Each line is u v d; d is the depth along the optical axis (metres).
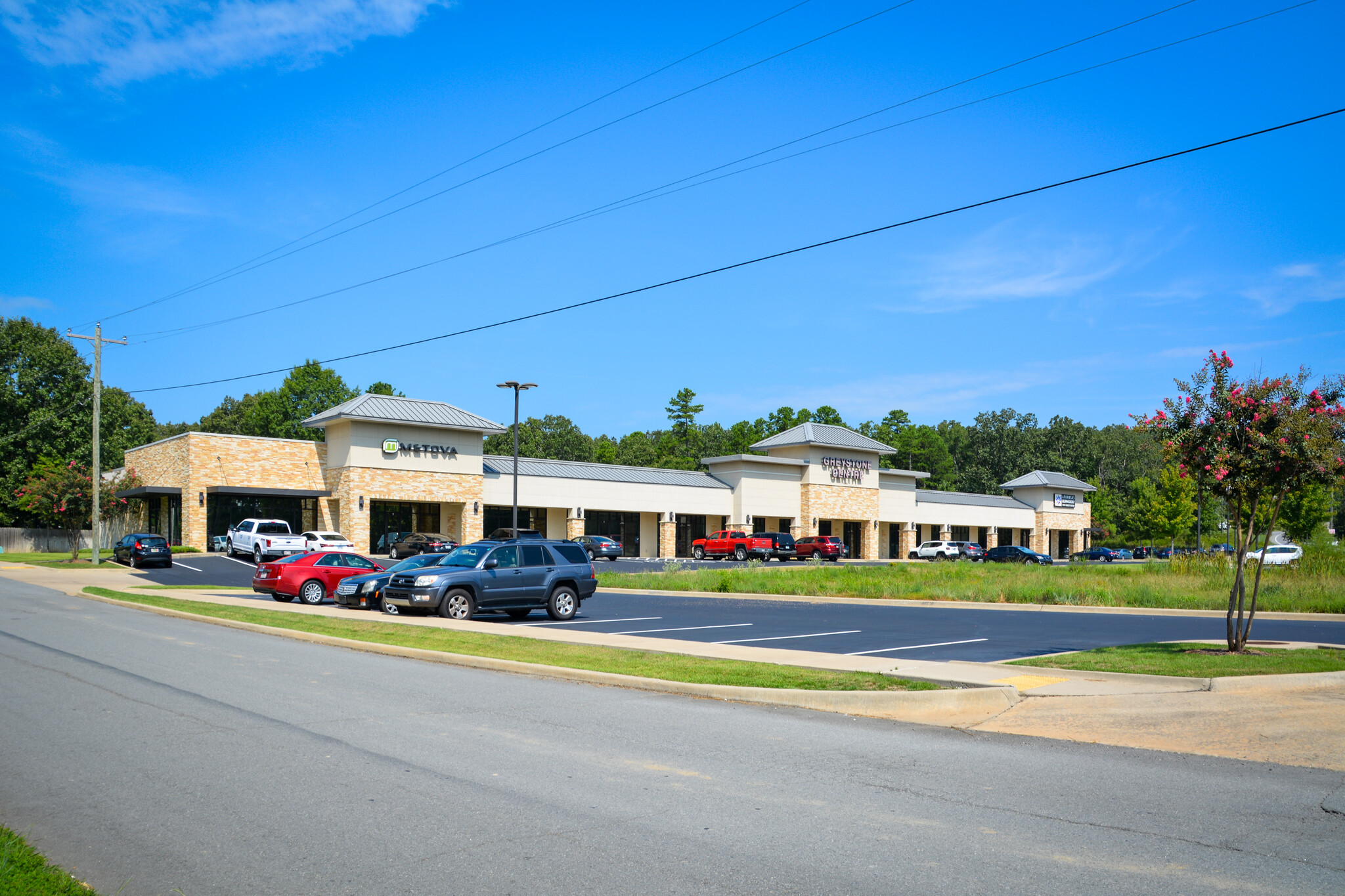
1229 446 13.02
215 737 8.47
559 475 57.72
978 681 11.18
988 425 129.00
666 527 61.41
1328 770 7.59
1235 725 9.22
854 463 69.56
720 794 6.76
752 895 4.81
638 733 8.90
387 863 5.27
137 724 9.03
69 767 7.39
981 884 4.98
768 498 65.44
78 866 5.24
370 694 10.95
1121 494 114.44
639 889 4.88
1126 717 9.65
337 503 52.03
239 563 42.12
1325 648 14.45
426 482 52.69
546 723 9.32
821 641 17.22
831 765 7.69
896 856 5.43
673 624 20.70
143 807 6.33
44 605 24.30
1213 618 22.42
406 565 23.89
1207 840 5.77
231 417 118.31
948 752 8.26
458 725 9.14
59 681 11.62
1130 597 25.67
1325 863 5.36
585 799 6.57
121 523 57.56
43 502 43.41
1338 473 12.55
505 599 20.62
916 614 23.52
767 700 10.85
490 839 5.68
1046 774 7.44
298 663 13.73
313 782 6.95
